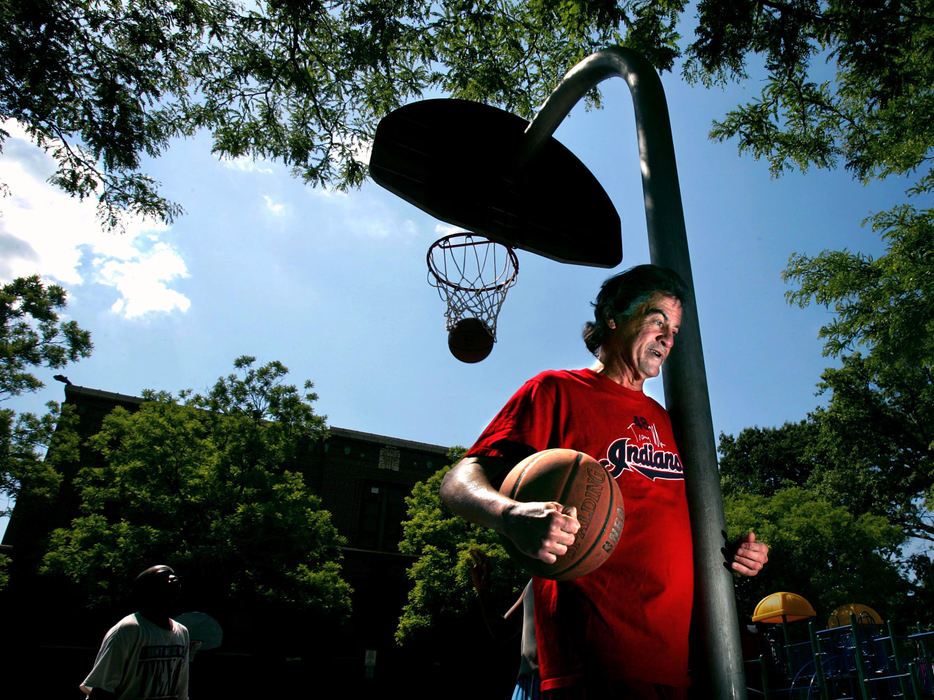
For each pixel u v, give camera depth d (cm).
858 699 697
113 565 1753
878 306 1145
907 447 2564
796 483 3869
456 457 2447
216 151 862
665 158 268
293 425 2055
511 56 827
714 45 717
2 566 1970
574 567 154
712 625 188
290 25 784
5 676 2072
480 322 525
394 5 752
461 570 2056
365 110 853
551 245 410
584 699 168
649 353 216
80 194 830
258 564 1867
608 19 698
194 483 1852
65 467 2412
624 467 191
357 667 2434
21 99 741
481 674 2186
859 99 905
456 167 415
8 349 1670
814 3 707
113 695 391
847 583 2041
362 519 2798
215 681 2194
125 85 762
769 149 939
